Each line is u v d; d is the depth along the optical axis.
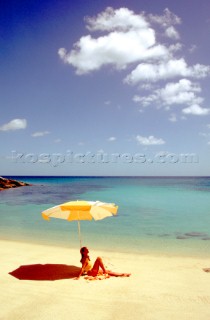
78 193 48.34
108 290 6.93
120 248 12.40
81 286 7.19
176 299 6.41
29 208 27.02
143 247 12.57
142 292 6.83
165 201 34.88
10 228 17.22
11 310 5.77
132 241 13.81
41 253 11.07
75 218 8.07
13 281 7.52
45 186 73.19
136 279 7.89
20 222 19.38
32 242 13.41
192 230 16.80
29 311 5.72
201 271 8.85
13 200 34.81
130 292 6.81
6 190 53.22
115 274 8.14
